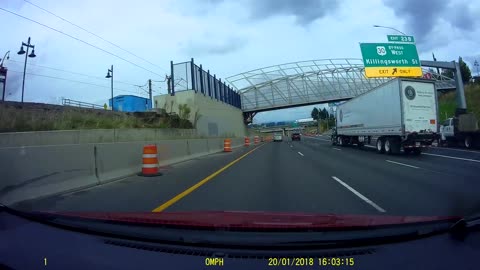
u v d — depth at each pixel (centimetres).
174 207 773
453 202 797
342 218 374
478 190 957
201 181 1169
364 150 2861
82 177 1062
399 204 782
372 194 908
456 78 3092
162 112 3297
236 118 5809
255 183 1110
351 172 1380
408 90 2145
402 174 1307
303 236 326
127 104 4541
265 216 391
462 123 2717
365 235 325
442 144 3066
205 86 4109
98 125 2298
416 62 3131
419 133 2128
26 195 848
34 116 1978
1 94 3020
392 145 2294
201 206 782
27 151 870
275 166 1631
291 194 913
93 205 796
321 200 834
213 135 4141
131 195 924
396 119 2200
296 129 14238
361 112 2895
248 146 4244
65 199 870
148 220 374
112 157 1244
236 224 347
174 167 1661
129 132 2383
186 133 3194
